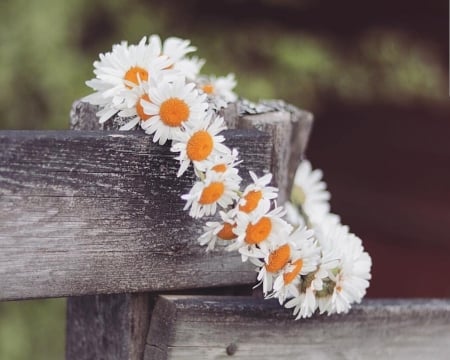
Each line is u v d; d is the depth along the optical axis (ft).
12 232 2.72
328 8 9.65
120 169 2.84
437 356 3.39
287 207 3.33
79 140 2.78
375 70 9.14
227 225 2.90
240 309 3.08
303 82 8.71
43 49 7.13
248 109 3.26
